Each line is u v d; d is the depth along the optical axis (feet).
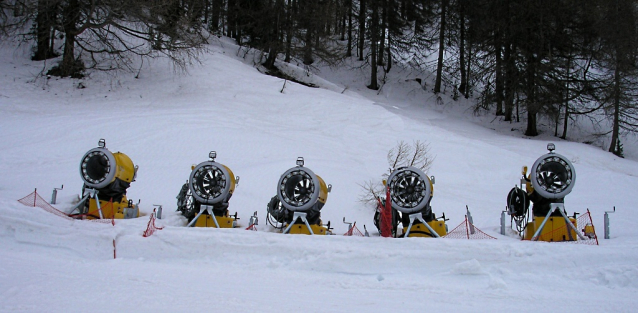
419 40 141.90
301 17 125.80
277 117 87.71
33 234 27.43
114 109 81.61
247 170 55.67
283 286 21.65
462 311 18.11
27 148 59.93
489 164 73.10
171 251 26.45
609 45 107.04
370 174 60.08
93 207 37.93
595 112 134.31
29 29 104.94
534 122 112.98
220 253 26.18
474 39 129.39
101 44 107.34
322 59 135.64
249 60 130.72
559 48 112.88
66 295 18.56
